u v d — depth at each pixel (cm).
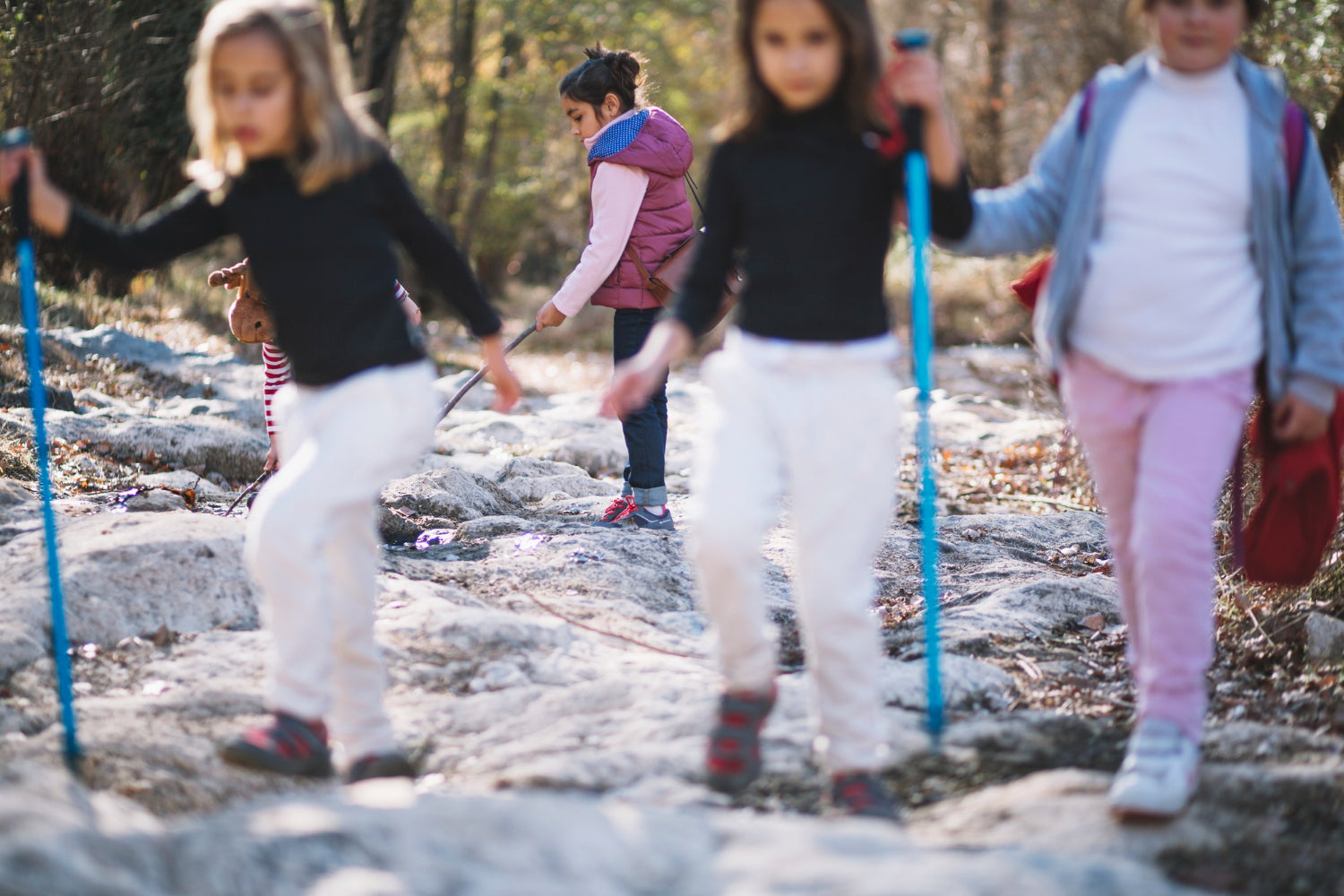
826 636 257
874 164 258
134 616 386
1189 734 266
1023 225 285
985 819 265
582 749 307
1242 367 269
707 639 413
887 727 316
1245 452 439
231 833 216
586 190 2684
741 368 256
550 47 2212
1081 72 1795
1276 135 266
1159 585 265
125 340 943
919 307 283
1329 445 286
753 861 217
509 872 212
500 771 302
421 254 286
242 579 409
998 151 2067
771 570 502
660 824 231
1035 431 916
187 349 1024
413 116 2277
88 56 1133
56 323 989
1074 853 246
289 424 279
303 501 259
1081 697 360
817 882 207
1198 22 261
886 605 468
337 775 293
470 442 825
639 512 555
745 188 261
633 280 529
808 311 253
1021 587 457
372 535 282
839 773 264
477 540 525
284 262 267
